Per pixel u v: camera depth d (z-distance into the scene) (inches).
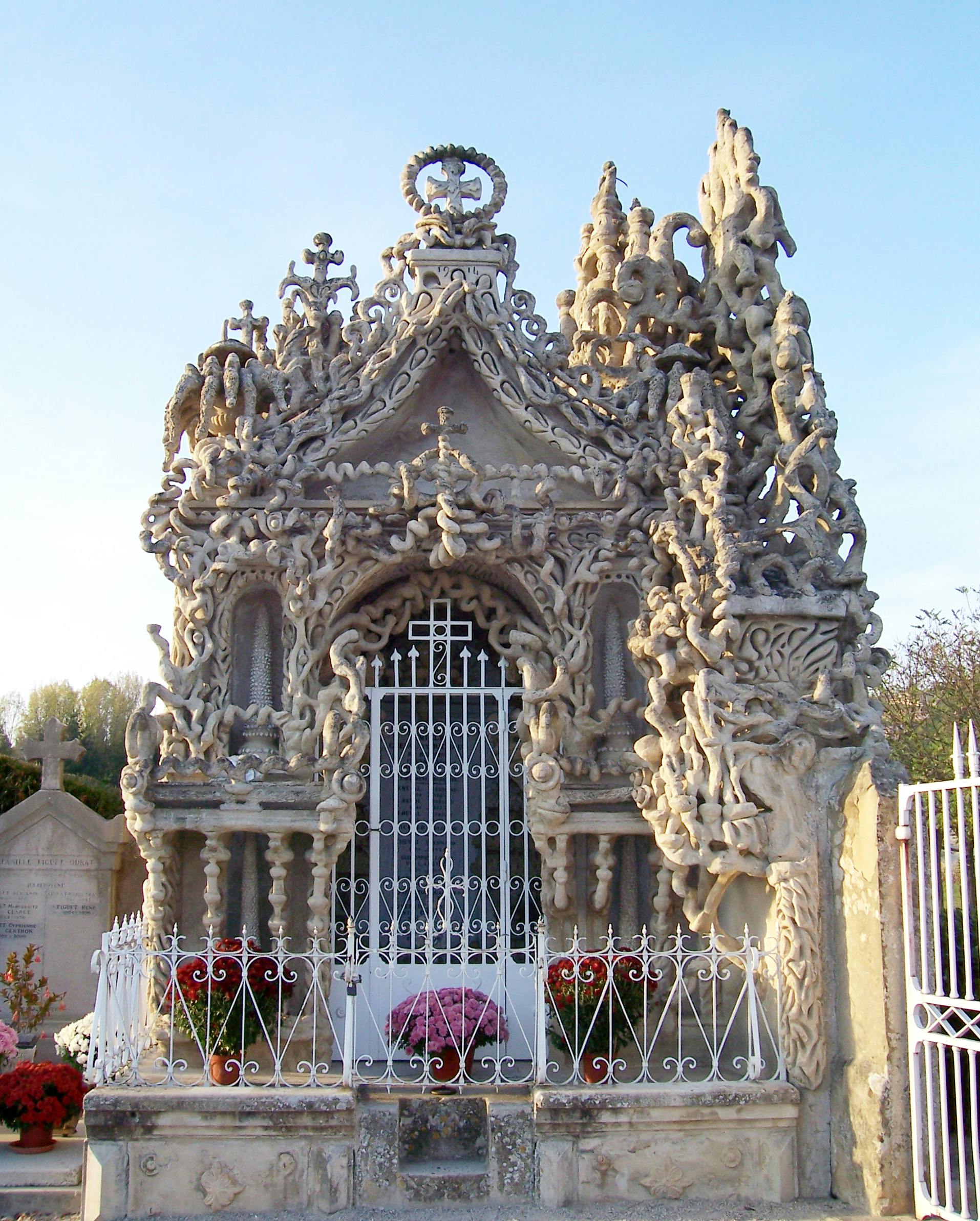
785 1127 307.0
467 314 396.8
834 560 344.2
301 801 359.6
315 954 319.3
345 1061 309.0
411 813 392.8
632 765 367.2
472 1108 311.1
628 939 374.6
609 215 471.2
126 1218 291.9
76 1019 441.4
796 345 369.4
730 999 350.9
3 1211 305.9
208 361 387.5
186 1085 307.6
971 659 724.0
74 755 461.1
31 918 448.8
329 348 409.7
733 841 317.1
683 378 380.5
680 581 381.4
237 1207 294.0
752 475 380.2
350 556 383.2
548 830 364.2
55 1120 329.7
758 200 396.2
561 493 394.0
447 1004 326.3
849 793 312.7
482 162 418.3
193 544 379.6
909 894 292.5
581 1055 318.7
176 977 331.6
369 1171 298.0
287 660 377.1
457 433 399.2
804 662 338.0
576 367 404.2
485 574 401.1
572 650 379.6
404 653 410.6
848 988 306.0
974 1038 293.6
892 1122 287.3
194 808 359.9
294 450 387.5
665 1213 292.2
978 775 265.7
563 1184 298.2
